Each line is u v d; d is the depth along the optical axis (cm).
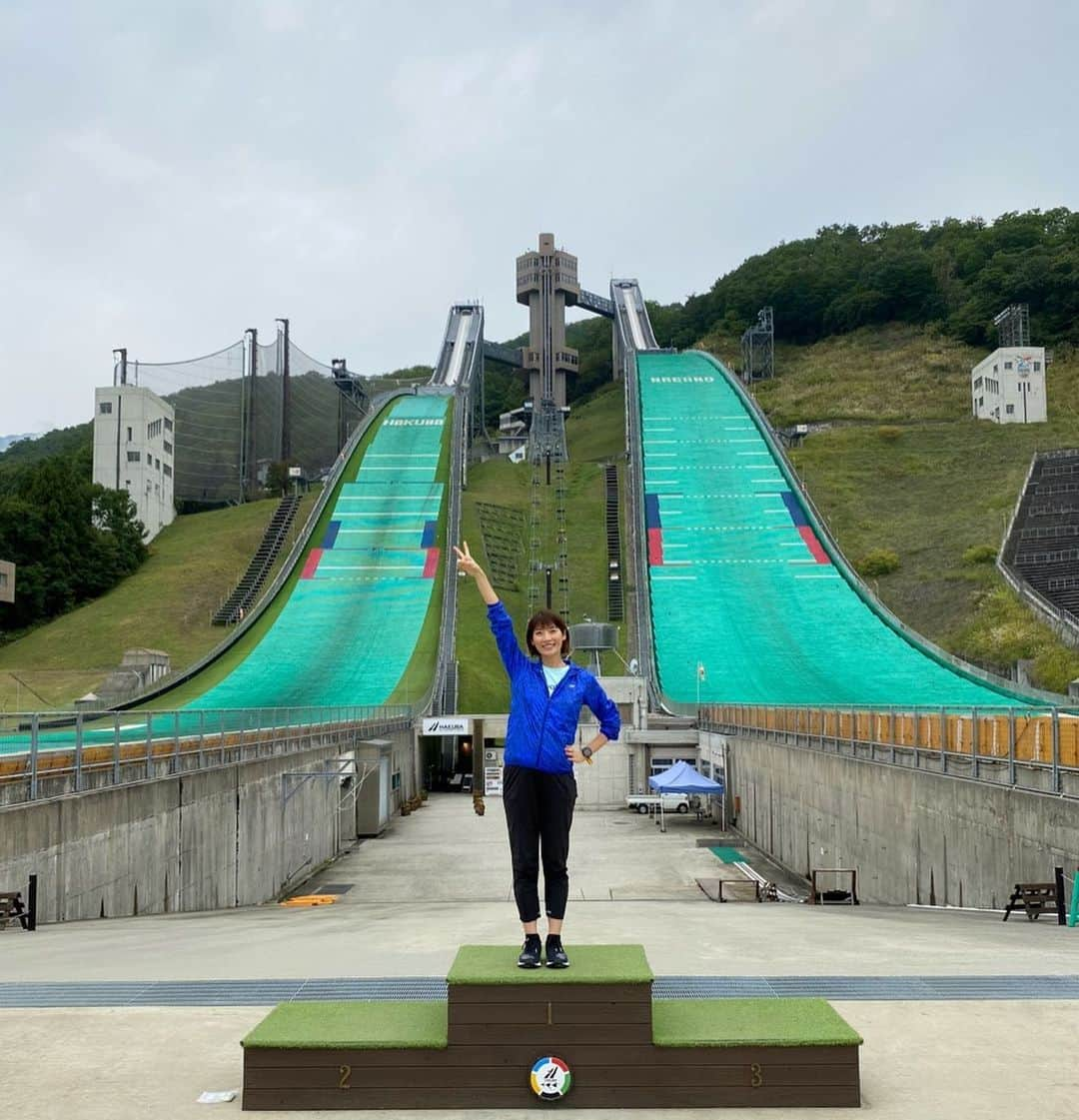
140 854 2684
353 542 11656
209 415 16425
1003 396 15988
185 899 2981
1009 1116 690
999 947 1404
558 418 17012
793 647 8394
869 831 3459
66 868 2306
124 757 2692
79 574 11744
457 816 6488
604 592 10938
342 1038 725
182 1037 886
